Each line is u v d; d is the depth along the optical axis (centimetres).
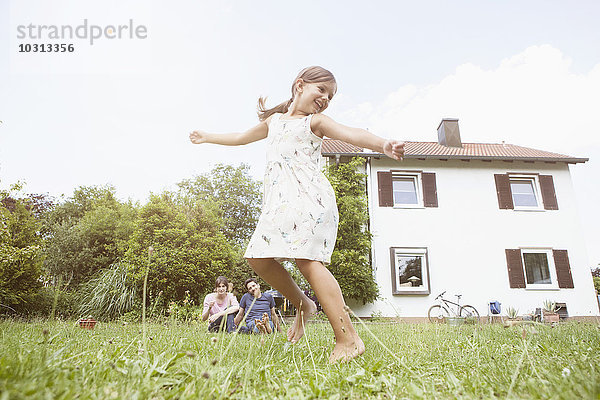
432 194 1435
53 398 81
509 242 1412
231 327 499
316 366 161
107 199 1873
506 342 261
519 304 1353
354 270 1210
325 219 210
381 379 127
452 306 1324
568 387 99
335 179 1331
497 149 1631
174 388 108
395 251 1375
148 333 266
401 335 340
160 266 972
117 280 986
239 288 1361
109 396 91
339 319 190
